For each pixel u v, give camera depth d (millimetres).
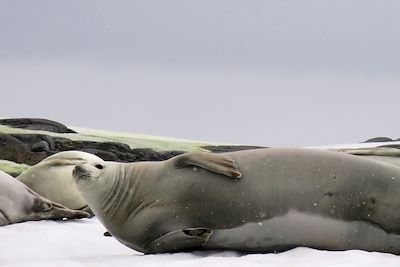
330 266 18938
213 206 22203
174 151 68688
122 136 90938
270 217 21812
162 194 22859
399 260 19812
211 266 18984
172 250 22781
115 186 23672
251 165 22406
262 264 19297
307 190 21719
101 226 32719
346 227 21625
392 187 21547
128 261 20719
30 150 62375
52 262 19922
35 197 35531
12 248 24969
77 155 40188
